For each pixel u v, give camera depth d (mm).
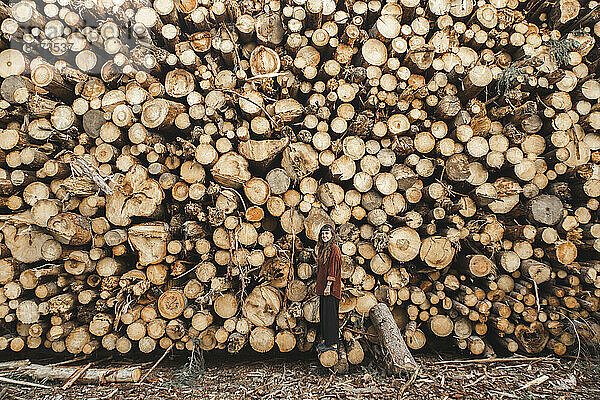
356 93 4977
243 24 5066
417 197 4773
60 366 4695
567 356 4711
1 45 4984
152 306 4797
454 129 4898
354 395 3912
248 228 4684
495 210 4871
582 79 5070
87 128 4895
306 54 5047
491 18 5031
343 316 4750
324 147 4805
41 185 4898
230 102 4891
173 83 4895
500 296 4855
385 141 4898
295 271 4855
